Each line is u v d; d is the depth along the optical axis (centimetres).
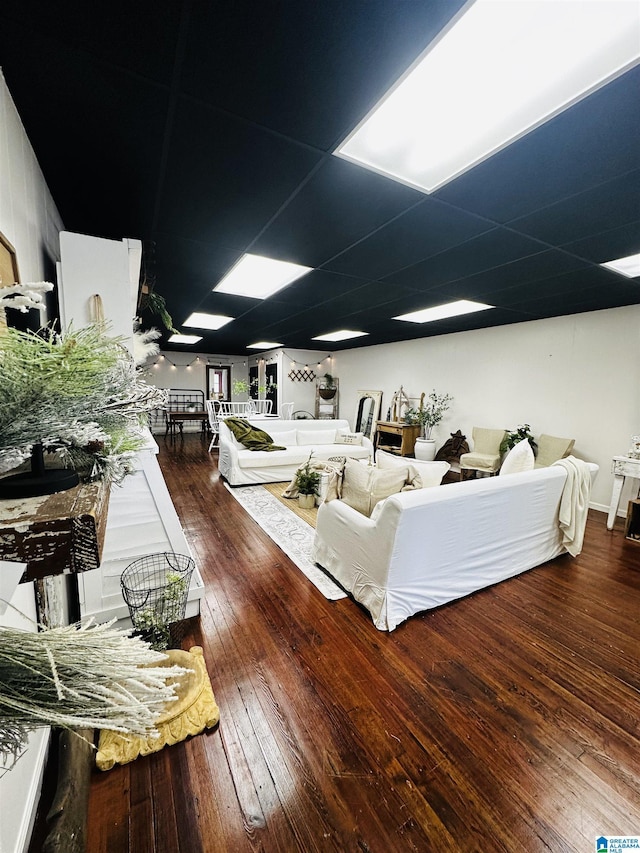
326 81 105
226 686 160
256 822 110
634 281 295
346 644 187
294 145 134
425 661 176
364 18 86
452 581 226
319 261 255
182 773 123
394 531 192
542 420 463
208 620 205
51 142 133
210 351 957
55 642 47
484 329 532
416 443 601
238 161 144
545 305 385
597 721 146
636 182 152
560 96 108
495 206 174
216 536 319
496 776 124
